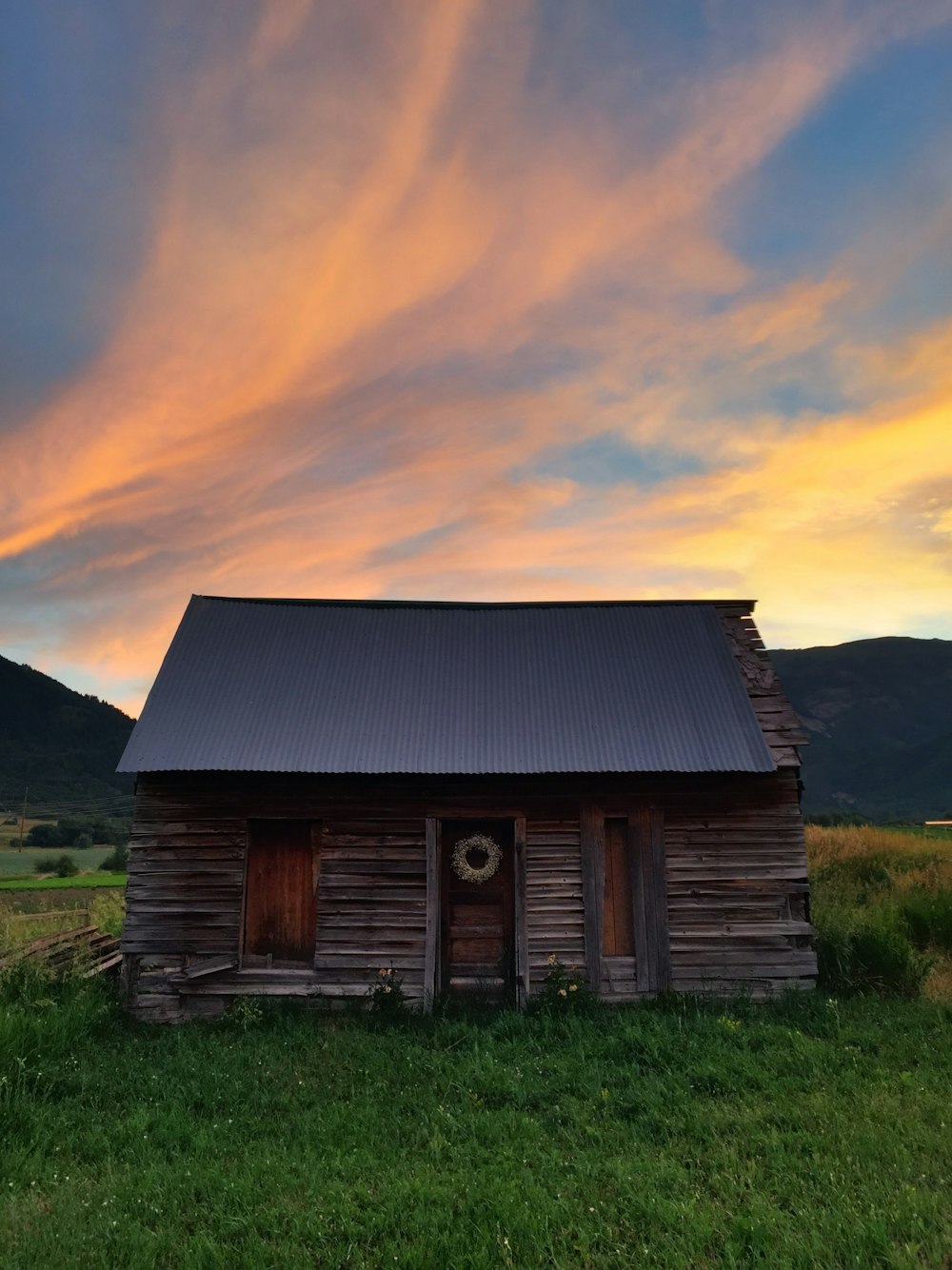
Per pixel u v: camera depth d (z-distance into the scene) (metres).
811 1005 11.83
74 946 13.83
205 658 15.41
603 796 13.53
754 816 13.46
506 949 13.34
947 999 12.57
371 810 13.50
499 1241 5.72
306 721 14.12
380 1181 6.75
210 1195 6.54
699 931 13.05
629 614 16.72
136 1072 9.45
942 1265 5.47
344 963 12.91
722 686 14.73
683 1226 5.89
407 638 16.25
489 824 13.75
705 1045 9.91
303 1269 5.49
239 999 12.70
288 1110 8.44
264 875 13.55
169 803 13.53
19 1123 7.70
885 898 19.83
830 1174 6.56
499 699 14.68
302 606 16.95
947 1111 7.80
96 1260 5.62
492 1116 7.96
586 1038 10.48
